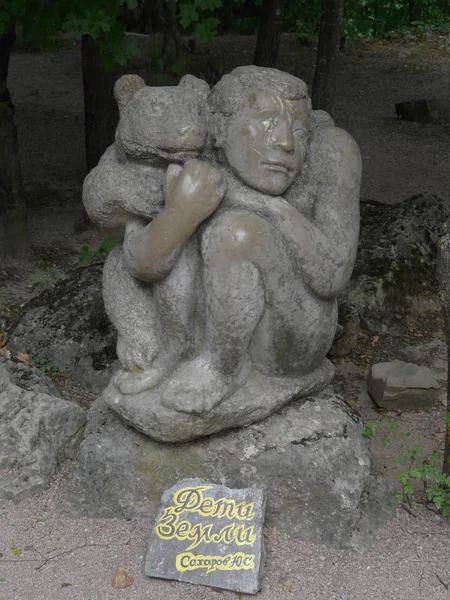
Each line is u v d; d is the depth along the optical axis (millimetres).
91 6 5555
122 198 3602
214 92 3611
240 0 15703
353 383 5066
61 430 4148
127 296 3818
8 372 4461
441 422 4613
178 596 3344
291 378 3818
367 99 12820
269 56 9352
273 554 3557
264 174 3451
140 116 3547
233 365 3611
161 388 3715
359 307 5527
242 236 3354
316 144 3666
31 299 5676
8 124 6422
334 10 8312
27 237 6691
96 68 7781
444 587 3387
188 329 3723
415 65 14680
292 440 3715
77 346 4949
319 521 3643
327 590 3375
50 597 3348
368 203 6938
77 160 9461
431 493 3727
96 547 3627
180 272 3605
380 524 3717
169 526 3535
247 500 3537
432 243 6168
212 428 3654
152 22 13203
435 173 9523
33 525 3770
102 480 3826
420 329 5652
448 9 17797
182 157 3537
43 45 5953
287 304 3529
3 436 4094
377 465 4184
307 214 3641
